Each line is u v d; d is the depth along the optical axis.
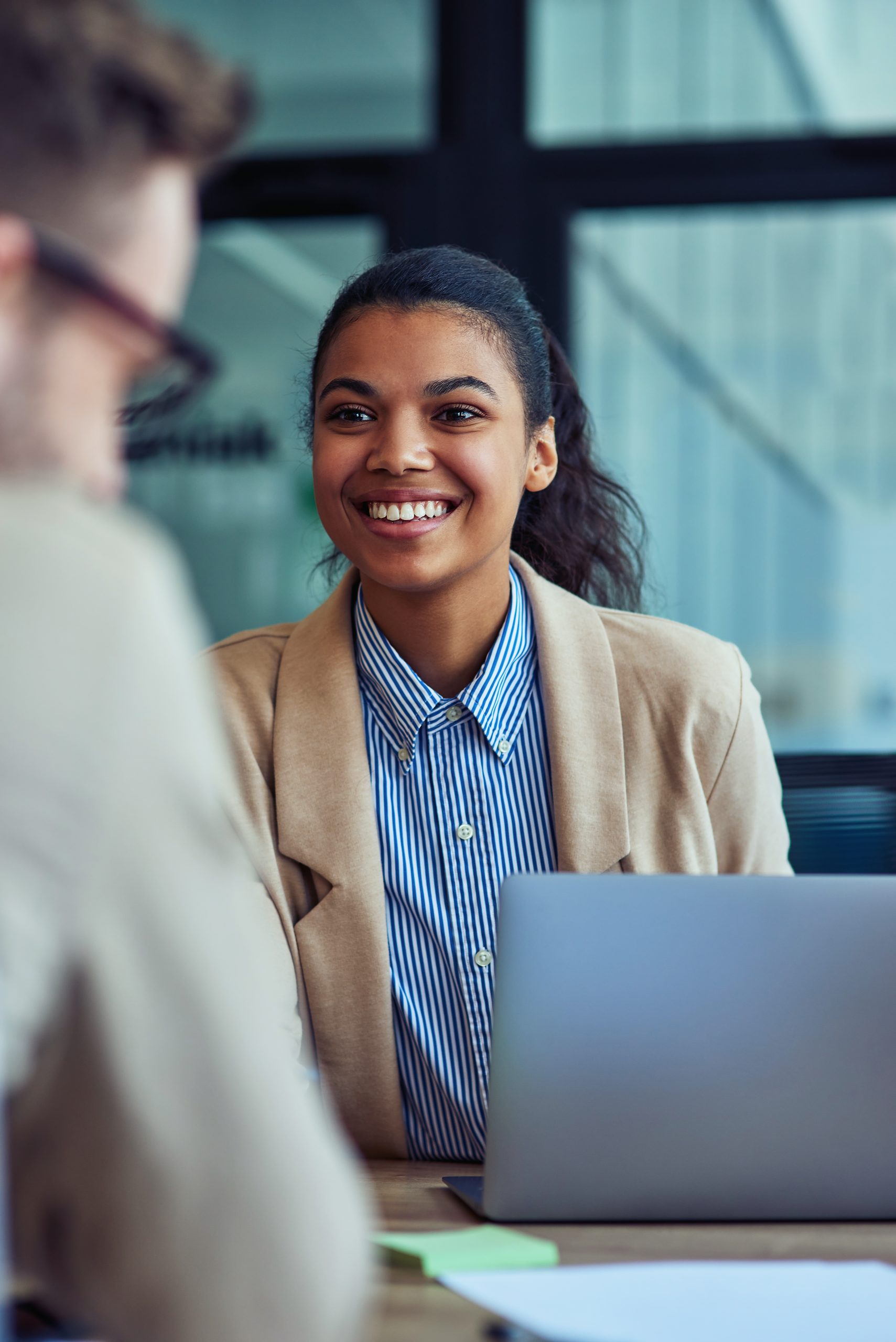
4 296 0.58
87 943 0.56
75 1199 0.59
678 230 3.55
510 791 1.58
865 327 3.49
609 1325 0.78
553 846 1.58
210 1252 0.58
